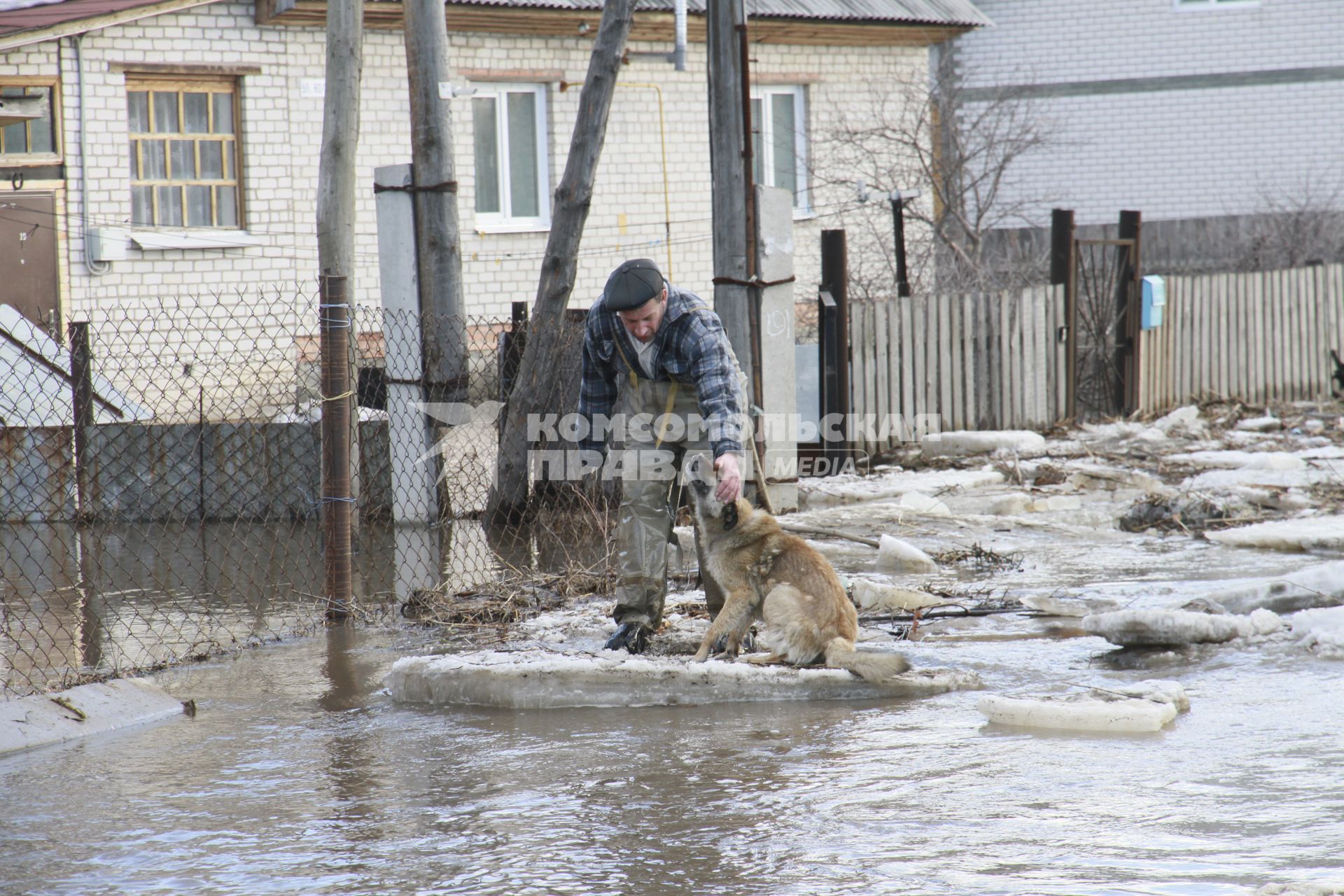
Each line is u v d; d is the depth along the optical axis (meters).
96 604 8.27
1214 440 15.18
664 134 21.50
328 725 5.55
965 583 8.46
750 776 4.68
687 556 9.46
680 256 21.94
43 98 16.14
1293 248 26.95
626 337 6.48
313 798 4.56
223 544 10.51
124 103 16.67
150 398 15.28
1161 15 30.67
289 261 18.17
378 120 18.47
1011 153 25.41
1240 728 5.12
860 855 3.87
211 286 17.47
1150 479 12.21
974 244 23.59
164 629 7.52
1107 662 6.41
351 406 8.17
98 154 16.55
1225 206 30.70
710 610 6.76
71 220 16.41
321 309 7.79
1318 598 7.33
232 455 11.72
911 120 24.61
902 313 14.04
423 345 11.21
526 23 19.53
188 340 17.05
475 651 6.75
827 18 22.12
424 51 11.03
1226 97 30.48
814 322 21.95
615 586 8.43
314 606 8.16
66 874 3.88
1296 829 3.96
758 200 10.93
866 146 24.06
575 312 11.87
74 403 11.69
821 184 23.27
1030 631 7.15
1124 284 16.69
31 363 11.76
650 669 5.83
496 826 4.23
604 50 11.37
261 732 5.46
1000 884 3.60
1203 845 3.84
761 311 11.03
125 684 5.91
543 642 7.09
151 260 17.02
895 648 6.80
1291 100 30.08
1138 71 30.97
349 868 3.90
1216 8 30.30
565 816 4.31
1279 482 11.88
